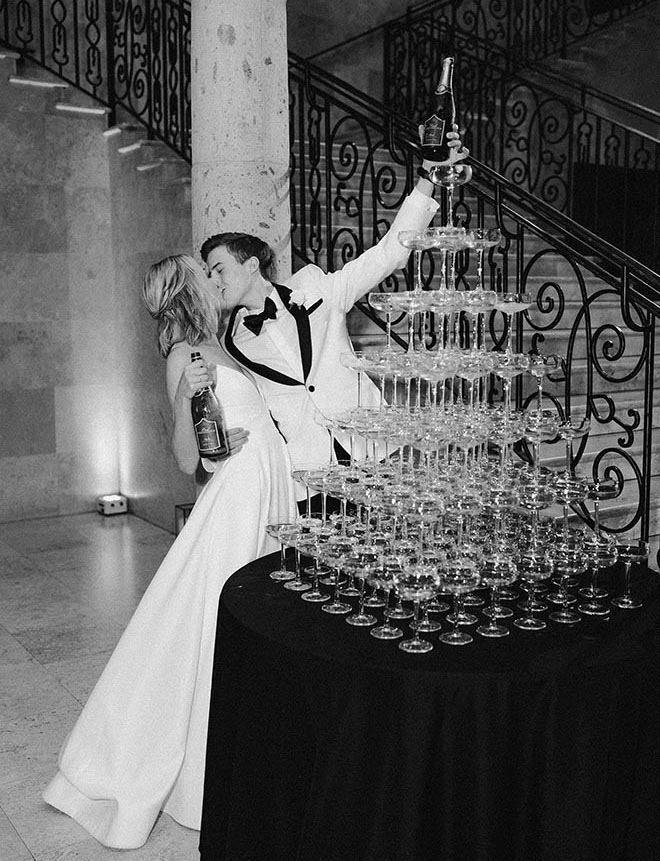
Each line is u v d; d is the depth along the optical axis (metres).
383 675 2.16
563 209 9.38
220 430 3.14
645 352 3.81
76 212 7.35
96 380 7.60
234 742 2.59
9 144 7.03
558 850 2.20
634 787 2.36
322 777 2.23
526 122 9.42
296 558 2.98
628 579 2.62
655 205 8.80
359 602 2.62
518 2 9.36
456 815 2.18
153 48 6.68
